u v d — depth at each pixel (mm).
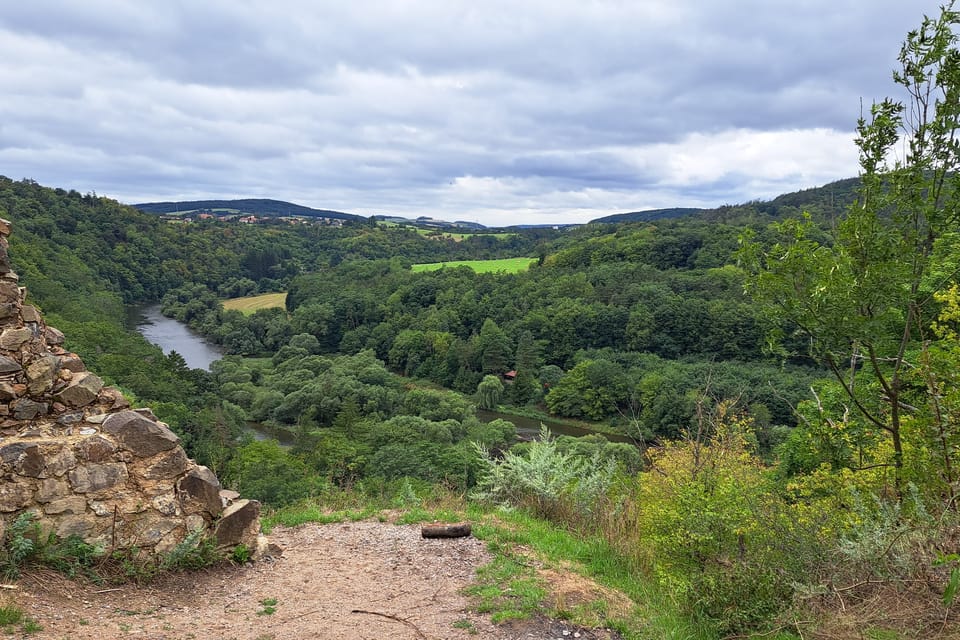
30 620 3959
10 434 5102
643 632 4781
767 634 4703
